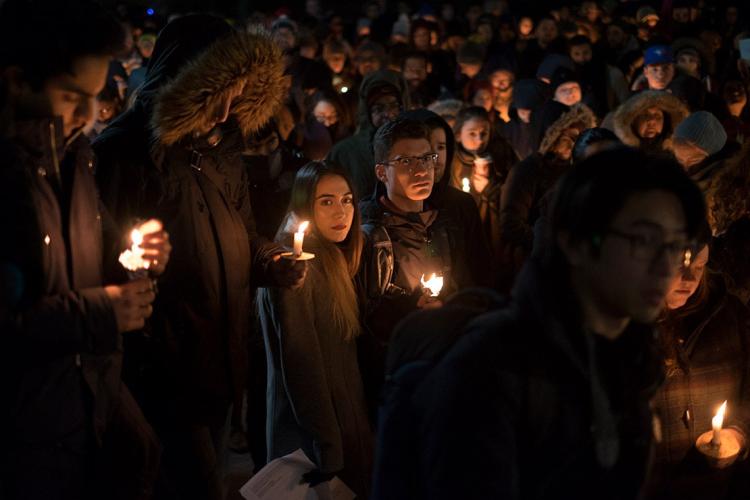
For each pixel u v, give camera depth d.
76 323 2.32
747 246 3.56
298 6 21.02
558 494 1.79
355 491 3.58
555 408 1.74
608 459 1.79
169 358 3.21
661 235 1.72
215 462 3.36
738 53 9.65
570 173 1.78
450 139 4.70
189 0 19.64
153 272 2.53
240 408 3.49
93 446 2.57
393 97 5.84
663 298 1.75
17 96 2.37
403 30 13.93
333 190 3.56
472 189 6.14
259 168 5.64
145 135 3.21
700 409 3.04
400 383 1.90
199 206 3.22
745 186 3.64
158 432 3.29
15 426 2.40
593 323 1.81
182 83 3.11
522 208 5.48
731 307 3.07
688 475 3.06
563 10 14.09
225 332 3.29
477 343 1.76
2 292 2.21
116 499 2.72
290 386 3.43
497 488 1.71
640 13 12.01
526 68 11.08
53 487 2.48
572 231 1.75
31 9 2.36
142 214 3.17
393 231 4.10
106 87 6.44
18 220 2.28
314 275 3.49
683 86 7.34
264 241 3.50
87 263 2.54
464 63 10.59
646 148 5.65
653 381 1.91
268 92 3.34
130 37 2.58
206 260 3.21
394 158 4.08
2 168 2.27
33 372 2.39
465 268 4.39
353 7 21.89
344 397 3.54
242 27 3.55
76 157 2.53
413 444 1.86
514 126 7.64
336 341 3.53
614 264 1.73
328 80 8.76
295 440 3.56
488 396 1.72
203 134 3.24
